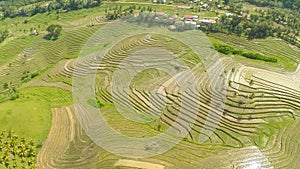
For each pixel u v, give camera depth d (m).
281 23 104.00
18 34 122.50
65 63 93.00
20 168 53.44
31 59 103.81
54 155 55.41
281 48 90.50
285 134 58.59
